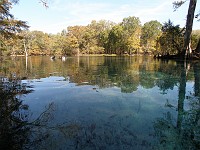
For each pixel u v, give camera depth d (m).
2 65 22.48
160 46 32.25
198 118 4.54
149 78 10.24
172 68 14.70
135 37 62.97
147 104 5.63
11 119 4.53
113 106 5.43
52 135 3.69
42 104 5.69
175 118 4.56
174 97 6.40
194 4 21.03
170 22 28.31
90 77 10.98
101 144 3.32
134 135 3.66
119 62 24.91
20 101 6.04
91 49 67.94
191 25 21.67
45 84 8.95
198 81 9.14
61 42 64.75
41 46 69.12
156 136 3.63
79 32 67.50
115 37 65.56
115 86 8.26
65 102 5.86
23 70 15.98
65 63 25.03
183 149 3.20
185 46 22.64
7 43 35.91
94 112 4.93
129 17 67.12
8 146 3.32
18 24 16.56
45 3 11.02
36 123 4.27
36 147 3.27
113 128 3.96
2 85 8.82
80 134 3.70
